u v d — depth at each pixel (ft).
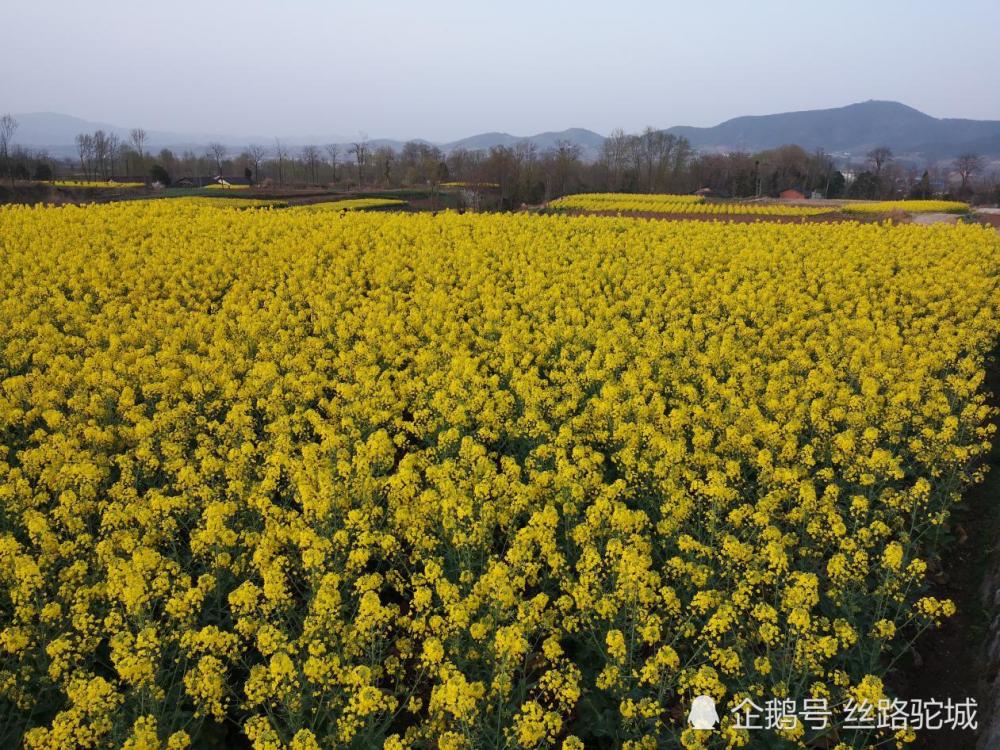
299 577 30.53
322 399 46.78
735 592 25.22
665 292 72.54
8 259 80.53
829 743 22.80
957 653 28.04
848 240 102.12
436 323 61.87
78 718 20.39
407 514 30.73
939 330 59.31
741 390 47.47
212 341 58.49
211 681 22.07
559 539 32.27
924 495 32.19
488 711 22.03
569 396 47.80
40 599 27.32
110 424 44.60
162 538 32.32
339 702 22.36
